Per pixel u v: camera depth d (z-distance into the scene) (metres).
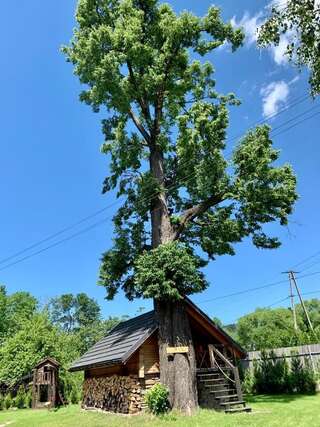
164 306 16.86
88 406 21.25
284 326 60.91
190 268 16.08
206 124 16.81
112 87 17.91
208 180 17.14
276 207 17.94
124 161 19.94
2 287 58.94
